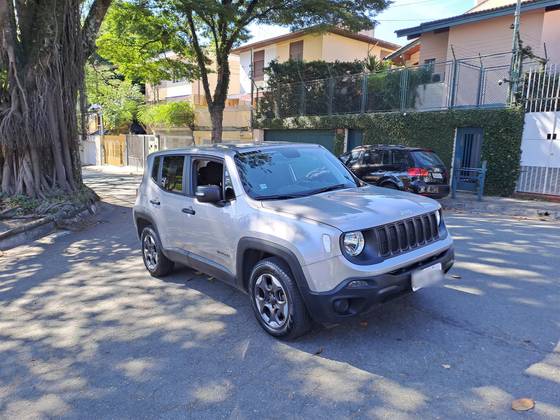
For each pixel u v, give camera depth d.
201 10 16.50
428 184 10.98
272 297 4.01
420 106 15.93
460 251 6.66
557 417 2.76
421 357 3.56
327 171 4.98
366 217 3.62
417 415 2.85
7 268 6.92
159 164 5.81
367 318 4.31
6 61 9.95
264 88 22.97
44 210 9.95
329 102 19.19
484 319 4.21
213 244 4.63
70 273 6.46
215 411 3.01
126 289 5.58
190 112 28.45
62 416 3.06
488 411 2.85
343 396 3.09
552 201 12.38
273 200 4.20
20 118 10.20
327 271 3.47
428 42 21.62
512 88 13.23
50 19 10.50
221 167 4.72
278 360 3.63
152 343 4.07
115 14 18.84
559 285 5.09
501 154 13.38
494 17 18.22
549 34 17.75
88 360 3.82
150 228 5.87
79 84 12.27
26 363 3.83
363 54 28.83
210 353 3.81
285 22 18.80
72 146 12.34
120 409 3.10
